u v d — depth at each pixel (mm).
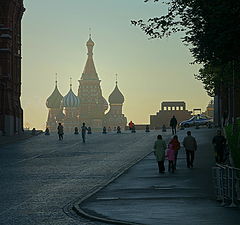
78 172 45969
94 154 64938
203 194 30922
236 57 35062
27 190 34469
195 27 34781
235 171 26422
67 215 24766
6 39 105875
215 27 31500
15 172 46406
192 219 22469
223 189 26781
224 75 57812
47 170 47969
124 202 28219
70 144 82750
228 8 30203
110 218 23281
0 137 93750
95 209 25969
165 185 35844
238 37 31297
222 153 46719
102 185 36594
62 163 54562
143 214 24172
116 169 47969
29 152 69062
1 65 105625
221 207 25859
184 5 34781
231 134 71438
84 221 23047
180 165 49625
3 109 104125
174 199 28984
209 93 106000
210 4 31328
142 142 84062
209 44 33781
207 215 23484
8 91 106062
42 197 31094
